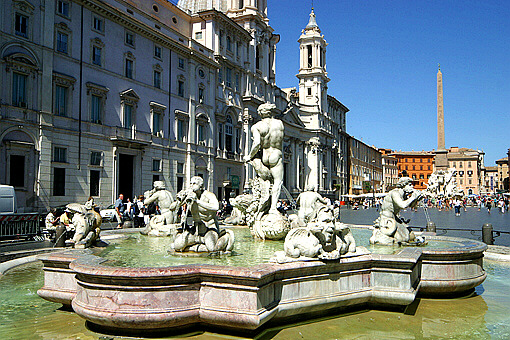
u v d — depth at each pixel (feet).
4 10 84.43
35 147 89.71
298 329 19.75
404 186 32.12
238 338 18.06
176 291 17.99
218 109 160.35
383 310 22.76
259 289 17.63
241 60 176.76
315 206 32.76
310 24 271.90
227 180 163.02
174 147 135.13
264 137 35.86
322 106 279.28
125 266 21.49
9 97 85.05
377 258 22.29
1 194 62.44
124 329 18.34
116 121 111.96
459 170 422.00
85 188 101.55
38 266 34.32
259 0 200.03
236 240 34.68
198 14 157.48
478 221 111.96
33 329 19.31
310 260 20.21
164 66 131.44
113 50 111.65
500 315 22.61
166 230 39.32
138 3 134.00
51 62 93.50
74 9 100.12
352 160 344.69
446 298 25.76
